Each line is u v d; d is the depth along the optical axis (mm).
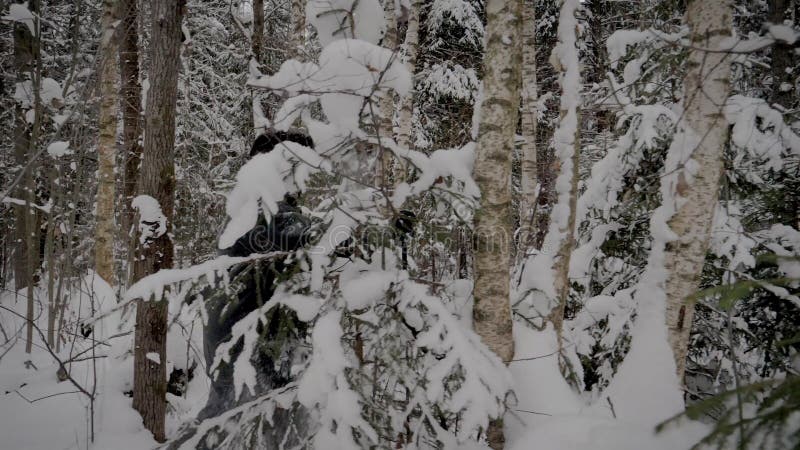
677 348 2002
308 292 2023
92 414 2525
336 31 2174
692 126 2021
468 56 8375
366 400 1736
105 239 5363
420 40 8391
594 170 3549
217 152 8016
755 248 3021
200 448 1988
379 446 1675
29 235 3766
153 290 1776
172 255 2791
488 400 1606
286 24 7922
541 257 2355
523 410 1925
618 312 3174
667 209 2096
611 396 1944
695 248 1997
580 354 3354
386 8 4215
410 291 1829
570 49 2477
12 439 2570
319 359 1648
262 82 1799
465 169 1966
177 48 2736
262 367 2086
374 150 2133
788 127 2773
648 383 1873
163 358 2791
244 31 5266
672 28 3010
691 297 1358
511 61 1989
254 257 1874
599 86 3633
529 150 4664
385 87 1820
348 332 2018
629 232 3488
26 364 3508
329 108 1877
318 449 1645
